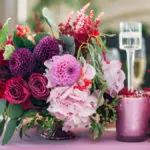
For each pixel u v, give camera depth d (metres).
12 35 1.28
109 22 4.41
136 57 2.08
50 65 1.21
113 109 1.26
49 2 4.00
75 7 4.11
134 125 1.26
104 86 1.23
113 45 2.36
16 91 1.21
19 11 3.70
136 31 1.33
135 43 1.32
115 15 4.39
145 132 1.28
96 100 1.22
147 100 1.29
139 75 2.08
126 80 1.42
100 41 1.29
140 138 1.27
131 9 4.41
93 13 1.31
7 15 3.53
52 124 1.25
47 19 1.30
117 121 1.28
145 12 4.41
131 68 1.34
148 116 1.31
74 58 1.22
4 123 1.27
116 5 4.39
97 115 1.24
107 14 4.39
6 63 1.25
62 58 1.21
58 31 1.29
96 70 1.25
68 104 1.20
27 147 1.21
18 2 3.68
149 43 2.47
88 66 1.23
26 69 1.21
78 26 1.28
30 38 1.28
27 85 1.21
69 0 4.09
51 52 1.22
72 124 1.23
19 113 1.23
